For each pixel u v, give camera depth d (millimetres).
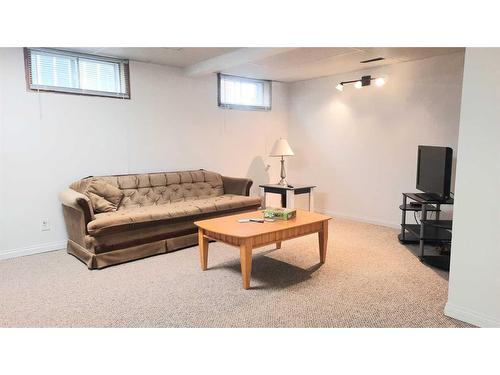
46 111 3646
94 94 3953
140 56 4062
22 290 2736
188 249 3791
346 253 3615
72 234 3541
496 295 2100
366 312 2381
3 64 3373
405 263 3318
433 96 4211
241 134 5461
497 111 2002
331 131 5406
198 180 4676
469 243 2182
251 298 2594
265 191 5305
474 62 2061
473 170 2121
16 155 3496
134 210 3664
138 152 4355
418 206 3975
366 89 4891
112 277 3000
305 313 2371
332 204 5504
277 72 5062
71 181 3859
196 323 2252
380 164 4828
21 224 3572
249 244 2711
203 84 4934
